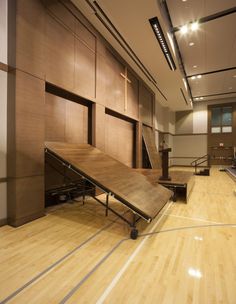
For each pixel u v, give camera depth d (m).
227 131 13.10
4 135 2.74
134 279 1.65
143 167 8.02
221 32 5.67
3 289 1.51
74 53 3.92
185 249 2.18
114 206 3.74
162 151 4.50
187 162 14.20
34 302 1.39
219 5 4.64
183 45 6.39
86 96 4.29
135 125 7.50
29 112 2.88
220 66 7.96
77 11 4.01
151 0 3.69
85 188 4.30
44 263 1.86
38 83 3.05
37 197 3.03
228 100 12.91
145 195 2.98
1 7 2.68
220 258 2.00
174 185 4.18
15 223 2.70
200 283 1.61
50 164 3.75
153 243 2.31
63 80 3.62
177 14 4.93
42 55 3.13
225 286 1.58
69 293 1.48
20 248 2.14
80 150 3.73
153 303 1.39
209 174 9.19
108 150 5.70
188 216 3.29
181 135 14.34
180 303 1.40
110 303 1.39
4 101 2.73
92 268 1.79
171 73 7.13
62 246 2.20
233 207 3.85
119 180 3.17
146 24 4.44
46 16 3.23
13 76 2.71
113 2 3.78
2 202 2.73
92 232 2.57
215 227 2.82
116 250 2.13
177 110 14.09
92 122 4.67
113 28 4.61
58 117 3.91
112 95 5.41
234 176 7.98
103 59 4.94
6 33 2.75
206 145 13.66
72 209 3.54
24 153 2.81
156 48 5.44
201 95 12.27
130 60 6.14
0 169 2.70
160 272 1.75
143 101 7.94
